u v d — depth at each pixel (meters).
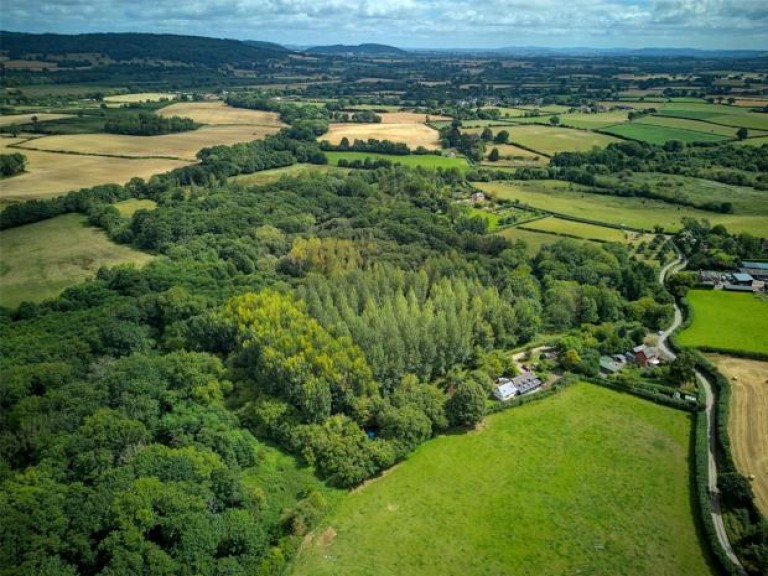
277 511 85.88
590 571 76.88
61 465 83.31
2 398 99.62
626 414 110.06
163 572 67.44
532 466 96.50
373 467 93.31
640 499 88.69
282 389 105.94
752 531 78.69
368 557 79.44
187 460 82.94
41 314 138.25
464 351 123.19
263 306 123.12
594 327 138.62
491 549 80.56
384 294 137.62
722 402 108.50
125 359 110.38
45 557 67.31
